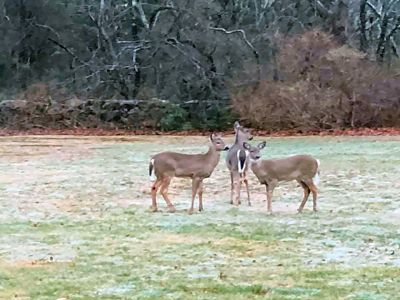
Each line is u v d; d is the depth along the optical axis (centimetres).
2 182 1823
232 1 4106
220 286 802
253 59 3878
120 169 2114
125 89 3991
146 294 773
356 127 3716
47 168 2159
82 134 3731
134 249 1016
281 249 1009
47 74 4269
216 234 1126
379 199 1491
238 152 1468
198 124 3853
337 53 3684
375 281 823
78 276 856
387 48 4169
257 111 3728
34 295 773
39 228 1186
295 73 3734
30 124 3888
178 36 3950
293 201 1486
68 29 4262
